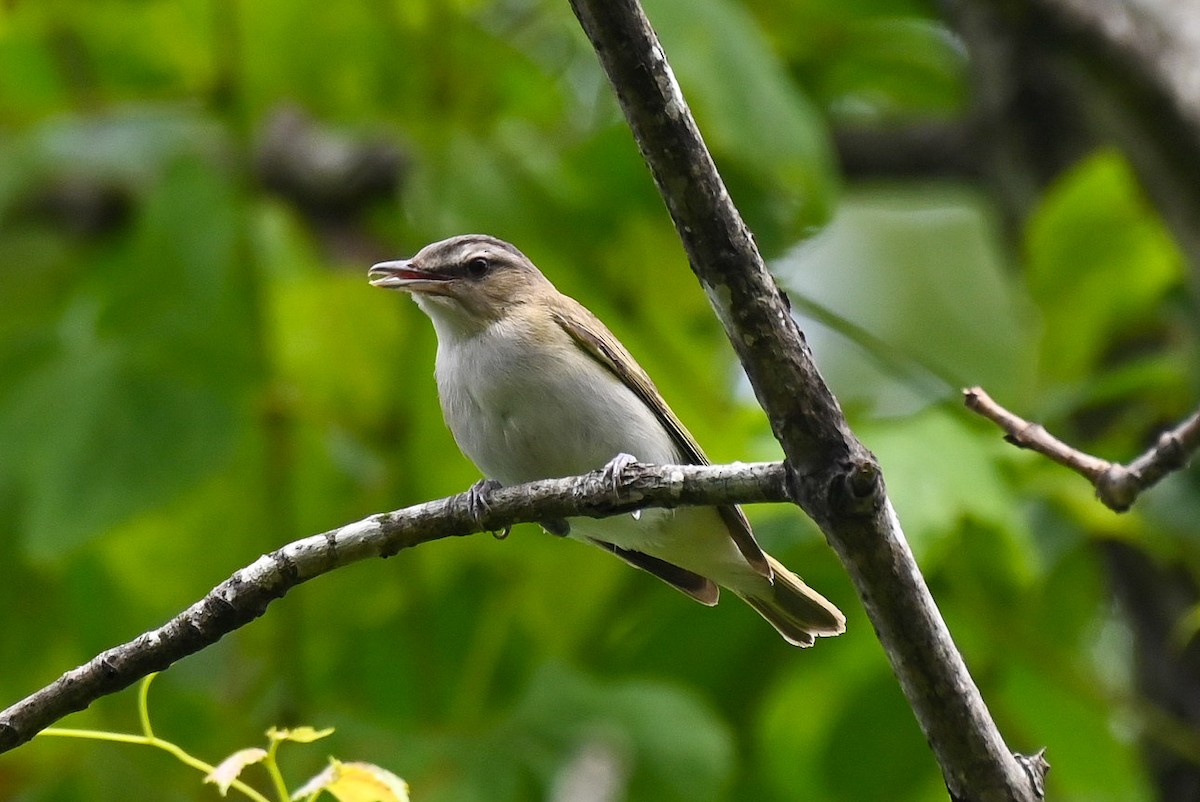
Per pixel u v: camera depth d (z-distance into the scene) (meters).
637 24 5.96
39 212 14.28
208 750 12.07
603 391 9.97
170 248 12.20
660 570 10.48
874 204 17.30
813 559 11.12
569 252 13.27
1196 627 11.30
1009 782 6.43
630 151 12.98
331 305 13.01
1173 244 12.52
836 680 12.03
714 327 13.41
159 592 12.81
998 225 15.09
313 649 13.23
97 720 12.27
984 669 11.59
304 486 12.98
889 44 15.59
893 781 11.90
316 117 13.99
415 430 13.01
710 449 11.97
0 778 12.08
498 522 7.50
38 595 12.74
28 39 14.02
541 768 11.20
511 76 14.15
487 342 10.06
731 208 6.20
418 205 12.54
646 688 11.78
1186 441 7.28
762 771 12.48
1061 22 12.08
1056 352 12.91
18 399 12.04
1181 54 12.11
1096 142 14.02
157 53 13.95
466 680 12.73
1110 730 11.66
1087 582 12.05
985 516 9.95
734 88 11.70
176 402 11.79
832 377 15.63
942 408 11.52
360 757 11.44
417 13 13.20
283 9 13.21
